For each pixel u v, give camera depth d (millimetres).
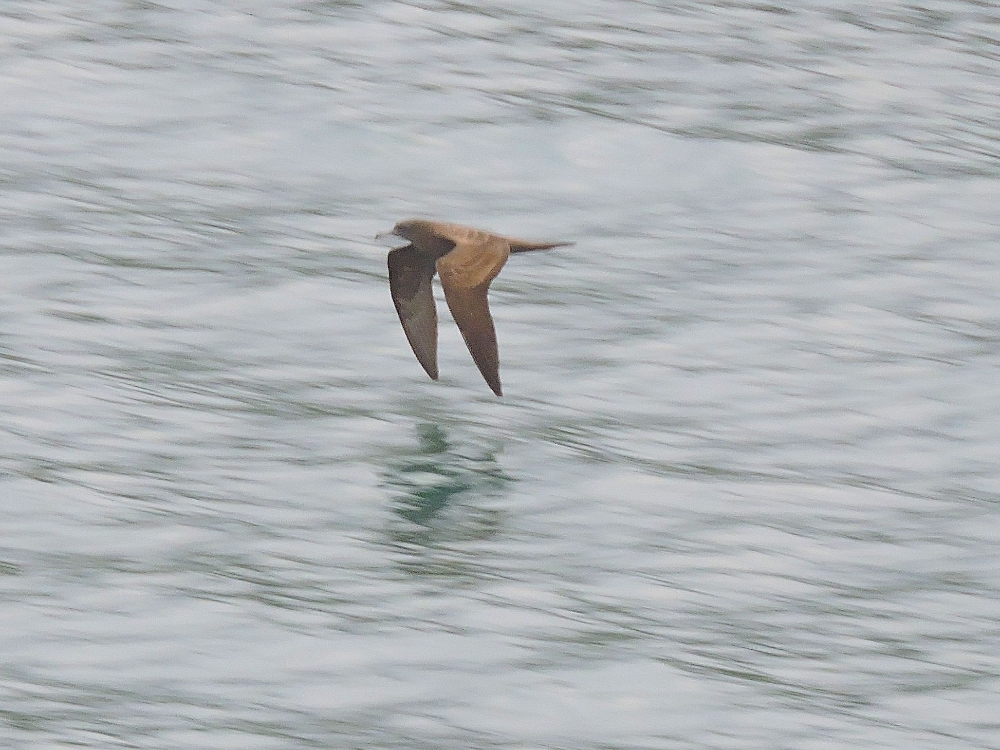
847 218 59500
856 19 73688
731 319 53156
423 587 39438
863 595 40281
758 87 67750
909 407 49094
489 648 37094
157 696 34719
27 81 64375
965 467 46406
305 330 51250
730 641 38031
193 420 46344
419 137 62688
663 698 35688
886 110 66938
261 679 35562
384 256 55469
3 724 33469
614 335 51906
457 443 46219
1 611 37188
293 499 43031
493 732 34281
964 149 64500
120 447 44719
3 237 54625
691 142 63469
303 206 58344
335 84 65562
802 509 43938
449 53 68250
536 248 27312
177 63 66312
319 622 37688
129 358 49125
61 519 41188
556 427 47312
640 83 67188
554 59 68438
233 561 39969
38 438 44750
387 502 43188
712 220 59062
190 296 52406
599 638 37750
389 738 33844
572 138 63094
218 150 61312
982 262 57344
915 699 36219
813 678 36781
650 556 41438
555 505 43594
